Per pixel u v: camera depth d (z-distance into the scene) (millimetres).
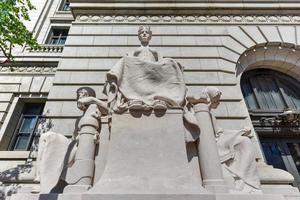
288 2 13172
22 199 4875
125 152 5285
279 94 11953
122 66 6438
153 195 4395
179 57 11102
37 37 17797
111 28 12180
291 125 10609
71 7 12641
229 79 10438
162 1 12938
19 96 14367
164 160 5207
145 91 6059
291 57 12102
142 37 7949
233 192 5281
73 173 5371
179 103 5949
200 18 12805
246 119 9234
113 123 5668
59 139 6141
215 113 9328
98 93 9766
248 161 6090
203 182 5234
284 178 6934
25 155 9641
